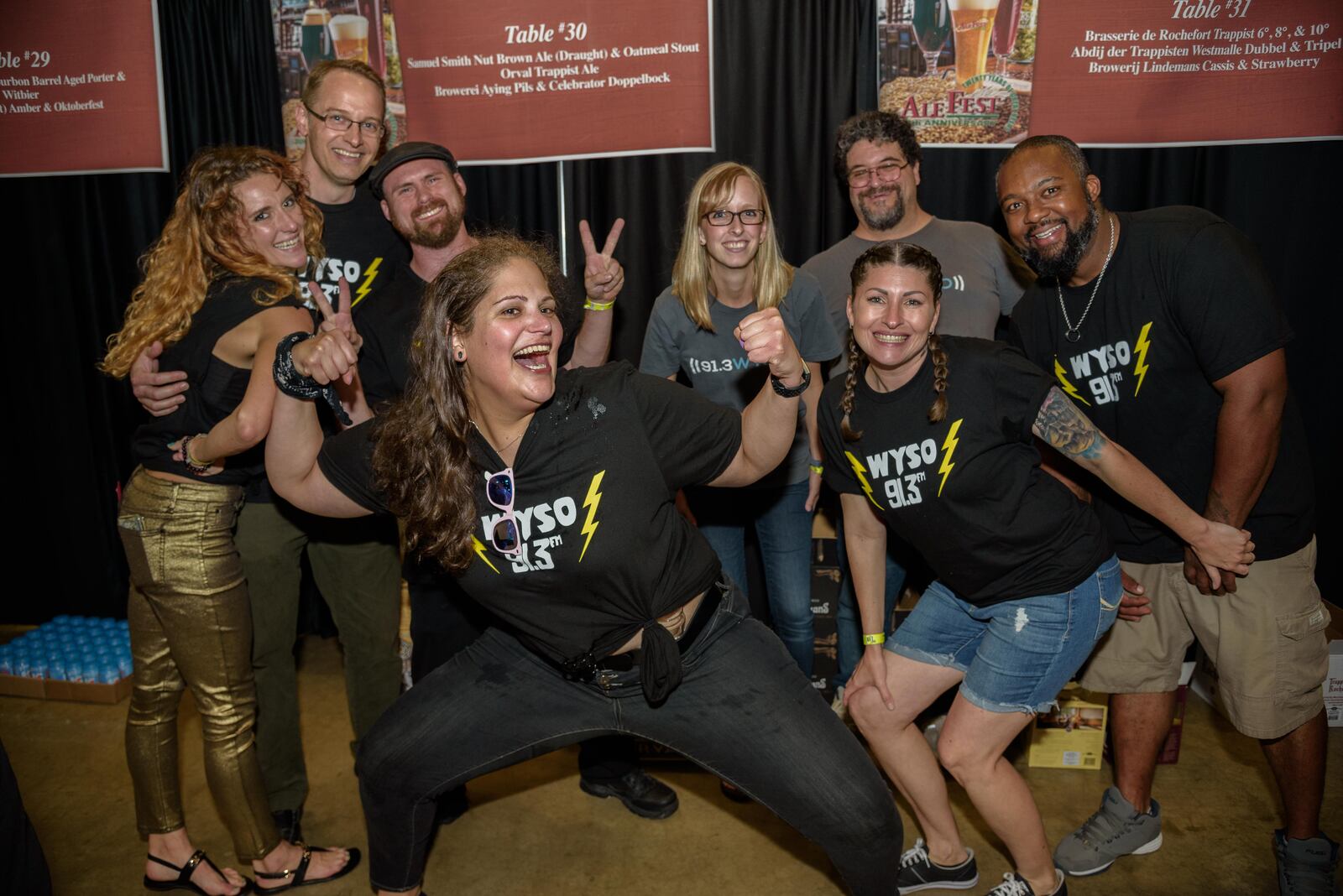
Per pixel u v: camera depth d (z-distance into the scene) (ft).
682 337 9.03
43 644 11.83
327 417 8.35
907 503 6.75
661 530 5.85
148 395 6.86
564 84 10.40
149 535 7.05
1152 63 10.11
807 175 11.03
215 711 7.40
